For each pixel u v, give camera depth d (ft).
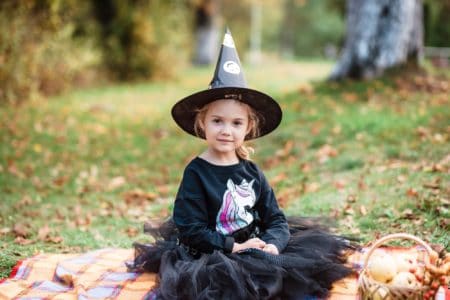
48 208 18.85
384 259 9.12
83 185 21.83
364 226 14.57
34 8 35.19
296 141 24.31
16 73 34.04
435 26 63.36
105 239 15.43
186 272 9.87
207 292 9.50
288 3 148.36
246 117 10.96
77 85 46.83
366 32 32.55
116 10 51.01
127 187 21.80
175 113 11.28
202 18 79.87
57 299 10.27
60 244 14.90
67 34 39.75
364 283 8.97
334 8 60.44
